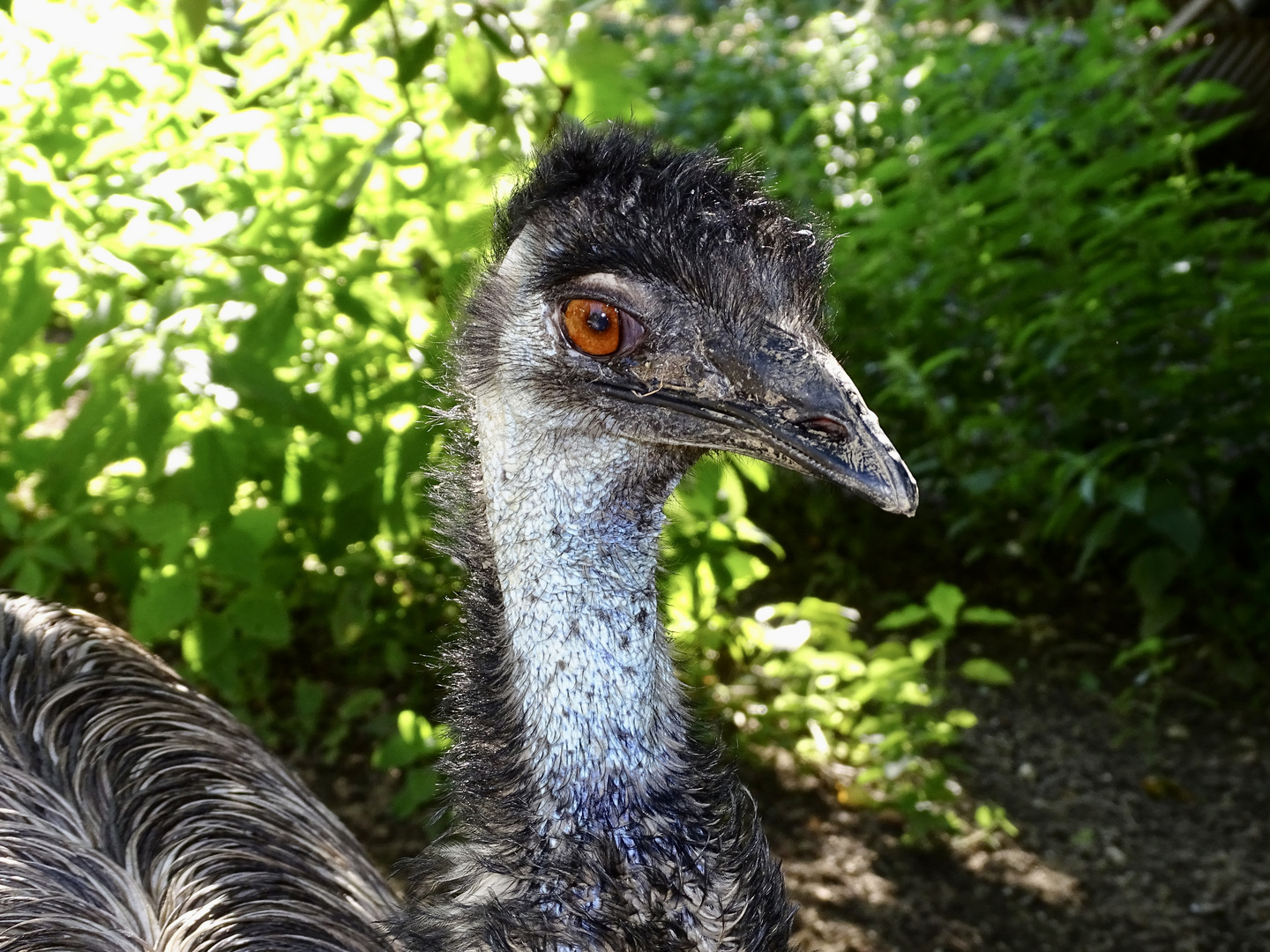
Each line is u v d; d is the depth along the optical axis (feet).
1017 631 3.97
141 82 2.90
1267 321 3.81
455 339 1.70
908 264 4.38
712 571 3.07
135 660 2.31
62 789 2.02
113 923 1.82
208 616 3.02
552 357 1.54
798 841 3.13
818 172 5.17
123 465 3.16
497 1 3.24
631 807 1.48
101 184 2.82
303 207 2.81
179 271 2.79
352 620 3.28
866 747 3.33
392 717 3.17
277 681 3.53
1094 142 4.47
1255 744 3.51
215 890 1.85
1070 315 3.84
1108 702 3.68
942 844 3.15
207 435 2.74
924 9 6.63
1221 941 2.89
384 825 3.09
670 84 7.33
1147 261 3.87
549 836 1.49
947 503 4.49
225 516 2.85
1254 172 6.22
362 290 2.82
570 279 1.53
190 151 2.92
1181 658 3.83
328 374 2.98
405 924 1.51
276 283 2.73
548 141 1.77
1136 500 3.38
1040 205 4.08
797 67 6.96
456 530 1.66
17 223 2.66
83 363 2.79
